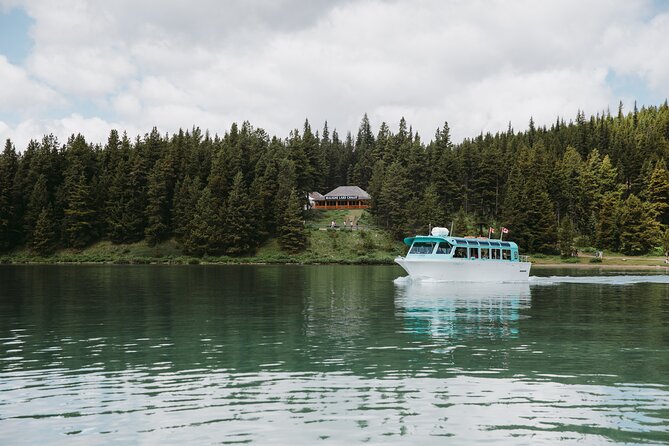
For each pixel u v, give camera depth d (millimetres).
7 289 48375
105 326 27328
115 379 17062
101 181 131875
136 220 126375
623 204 141500
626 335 25328
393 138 196250
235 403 14688
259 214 126688
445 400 14977
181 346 22219
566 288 53094
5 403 14727
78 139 140125
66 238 124875
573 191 150750
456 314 32562
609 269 100438
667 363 19484
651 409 14305
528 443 12055
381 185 149375
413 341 23484
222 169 135500
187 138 158125
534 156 159375
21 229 127688
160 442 12109
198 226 120312
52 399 15062
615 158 171125
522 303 39031
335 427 12945
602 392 15812
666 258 118188
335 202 171750
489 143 190000
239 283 57312
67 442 12141
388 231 136750
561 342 23469
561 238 128250
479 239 59000
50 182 135375
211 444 11992
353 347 22109
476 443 12047
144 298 41000
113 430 12812
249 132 163000
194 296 42781
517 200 133750
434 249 56500
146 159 141500
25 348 21766
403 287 52375
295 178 144500
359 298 41750
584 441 12180
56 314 31812
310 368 18500
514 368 18641
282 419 13453
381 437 12344
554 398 15211
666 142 177750
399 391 15797
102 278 64250
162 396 15312
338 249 124500
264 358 20000
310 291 47688
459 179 155375
